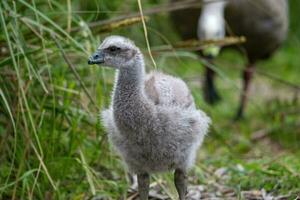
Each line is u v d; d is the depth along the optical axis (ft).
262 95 57.57
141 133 28.07
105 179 33.81
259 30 49.65
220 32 47.37
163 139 28.19
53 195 31.22
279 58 65.82
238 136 45.88
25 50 32.27
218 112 50.83
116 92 28.22
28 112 30.07
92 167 34.47
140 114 27.91
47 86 33.50
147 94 28.66
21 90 30.37
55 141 32.91
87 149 34.68
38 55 34.19
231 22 49.24
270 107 52.44
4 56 33.73
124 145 28.84
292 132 46.57
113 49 27.73
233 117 51.08
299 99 55.88
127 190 33.37
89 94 32.71
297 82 60.29
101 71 35.04
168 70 39.65
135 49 27.84
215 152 42.29
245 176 35.37
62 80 34.04
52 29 34.96
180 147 28.73
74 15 37.11
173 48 38.22
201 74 56.08
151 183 34.60
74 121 32.86
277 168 35.35
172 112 28.30
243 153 42.96
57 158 32.24
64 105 33.32
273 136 46.68
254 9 48.75
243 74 52.31
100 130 33.78
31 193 29.71
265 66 64.69
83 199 32.40
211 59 45.85
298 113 49.65
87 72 36.68
